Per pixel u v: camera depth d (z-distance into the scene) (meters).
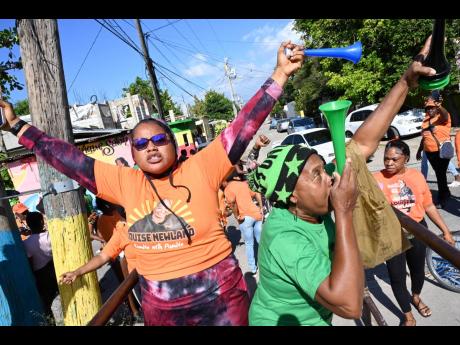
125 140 14.80
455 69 12.09
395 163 3.32
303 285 1.36
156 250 1.88
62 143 2.14
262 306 1.68
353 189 1.26
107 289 5.98
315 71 25.77
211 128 47.38
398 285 3.26
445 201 6.41
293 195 1.52
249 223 5.13
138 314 4.47
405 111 14.58
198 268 1.87
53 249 3.54
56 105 3.38
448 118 6.28
